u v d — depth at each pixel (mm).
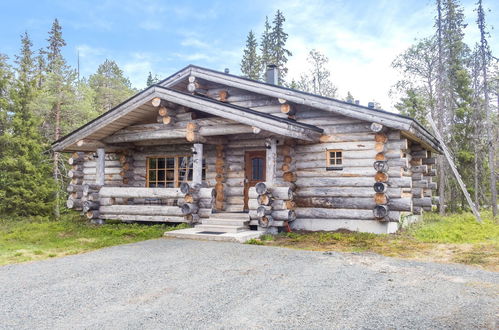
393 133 10594
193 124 11430
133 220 12773
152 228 11875
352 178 10883
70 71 22672
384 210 10195
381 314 4418
